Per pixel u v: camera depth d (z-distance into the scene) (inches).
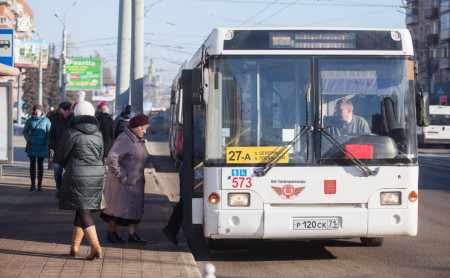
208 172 294.0
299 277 281.9
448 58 2664.9
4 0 2893.7
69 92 3275.1
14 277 253.8
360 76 301.4
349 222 292.8
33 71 2997.0
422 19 2923.2
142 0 828.0
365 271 292.5
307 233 292.2
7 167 805.2
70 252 293.9
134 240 328.2
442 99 1558.8
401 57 305.4
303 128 295.9
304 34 302.4
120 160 323.9
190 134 311.1
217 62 298.8
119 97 826.2
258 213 291.4
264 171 291.0
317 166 293.6
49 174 713.6
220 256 329.4
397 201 296.8
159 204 481.1
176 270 271.6
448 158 1130.7
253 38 300.7
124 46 823.7
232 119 296.4
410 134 301.0
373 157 296.2
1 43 553.9
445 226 415.5
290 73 299.6
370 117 299.6
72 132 284.5
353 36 304.2
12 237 340.5
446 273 288.2
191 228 306.5
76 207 283.0
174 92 733.9
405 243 359.9
